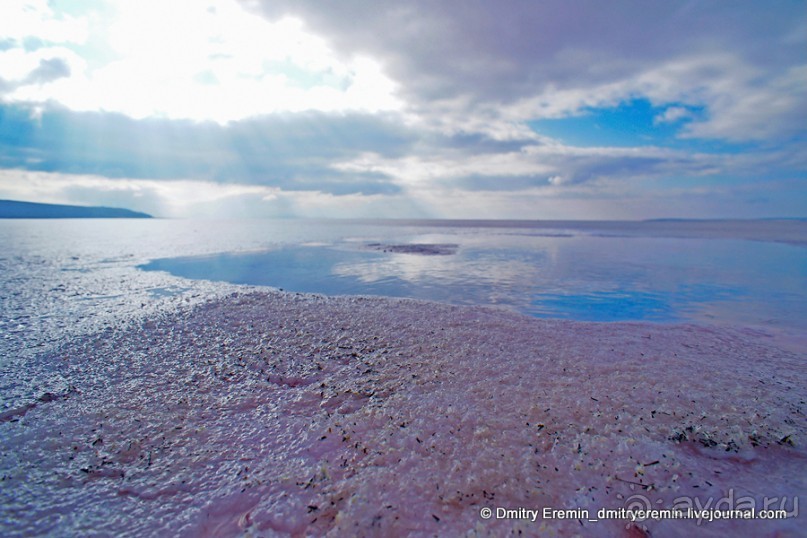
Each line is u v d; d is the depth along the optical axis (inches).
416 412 159.0
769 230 2005.4
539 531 97.7
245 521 104.0
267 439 142.7
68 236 1418.6
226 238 1378.0
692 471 119.5
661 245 1045.8
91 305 361.4
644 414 155.6
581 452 129.5
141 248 956.0
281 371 206.7
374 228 2487.7
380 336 266.7
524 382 188.2
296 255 813.2
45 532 101.7
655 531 98.0
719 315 335.9
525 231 1985.7
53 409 166.7
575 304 377.4
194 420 157.1
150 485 119.0
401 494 111.1
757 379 192.9
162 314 327.3
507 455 128.9
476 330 279.7
